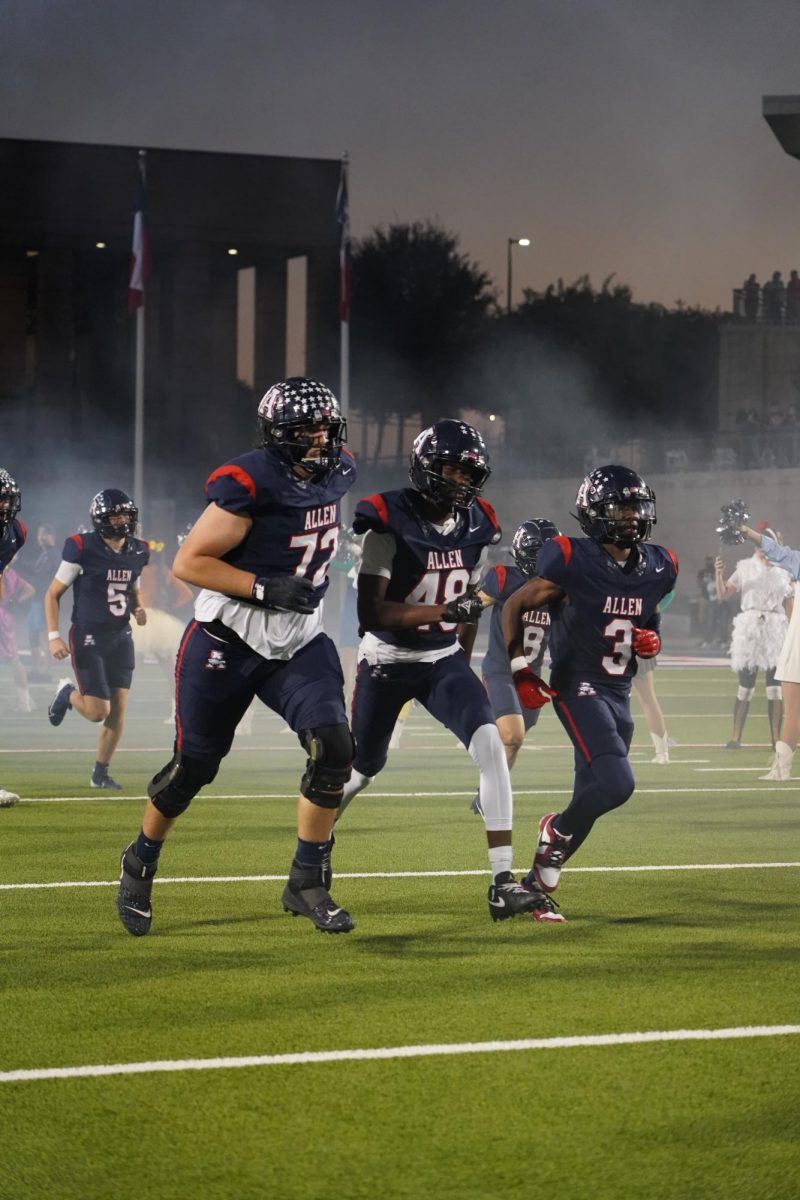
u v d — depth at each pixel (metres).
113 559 34.03
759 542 36.94
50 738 48.25
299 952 18.81
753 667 45.59
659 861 25.91
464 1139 12.48
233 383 167.12
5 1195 11.39
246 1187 11.54
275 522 18.73
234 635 18.97
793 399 134.25
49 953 18.70
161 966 18.06
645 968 18.05
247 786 36.19
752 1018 15.87
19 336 169.00
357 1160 12.04
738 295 136.38
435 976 17.62
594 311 191.12
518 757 43.50
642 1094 13.53
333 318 161.12
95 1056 14.55
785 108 70.50
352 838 28.17
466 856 26.17
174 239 156.25
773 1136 12.57
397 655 21.33
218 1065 14.28
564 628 21.28
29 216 151.12
